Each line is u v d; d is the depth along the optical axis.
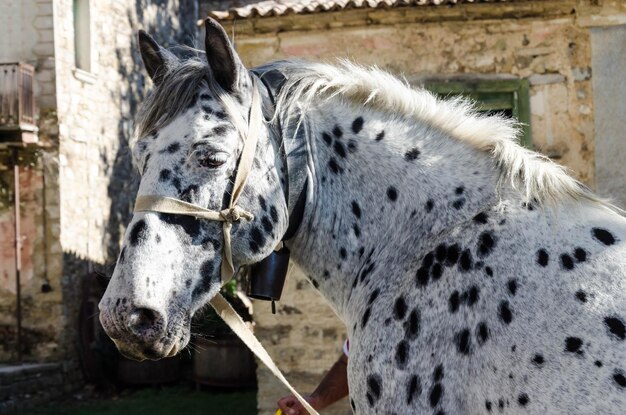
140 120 2.40
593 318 2.10
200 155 2.29
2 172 13.38
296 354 8.54
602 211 2.36
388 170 2.54
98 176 14.52
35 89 13.28
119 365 13.28
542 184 2.36
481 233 2.33
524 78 8.45
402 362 2.28
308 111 2.59
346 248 2.55
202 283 2.31
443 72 8.47
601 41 8.36
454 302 2.26
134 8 16.02
